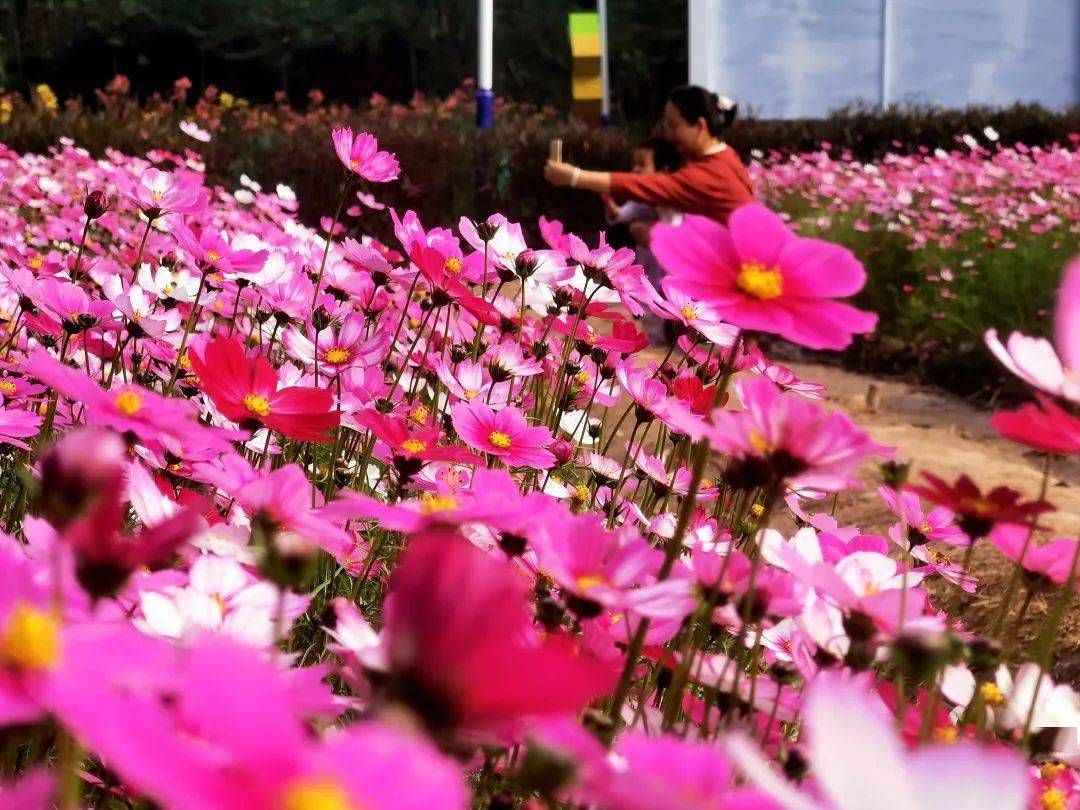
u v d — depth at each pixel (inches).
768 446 22.4
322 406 31.8
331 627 28.8
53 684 12.2
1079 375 23.0
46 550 20.5
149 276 50.3
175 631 21.9
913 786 11.5
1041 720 27.2
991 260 165.8
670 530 39.3
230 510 33.9
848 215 199.9
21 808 13.0
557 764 14.8
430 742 12.2
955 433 121.6
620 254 50.4
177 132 195.6
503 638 12.4
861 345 164.2
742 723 25.4
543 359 57.5
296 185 202.5
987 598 63.1
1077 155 236.4
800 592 27.2
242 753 11.2
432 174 223.3
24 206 110.8
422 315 66.9
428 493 32.2
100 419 23.0
